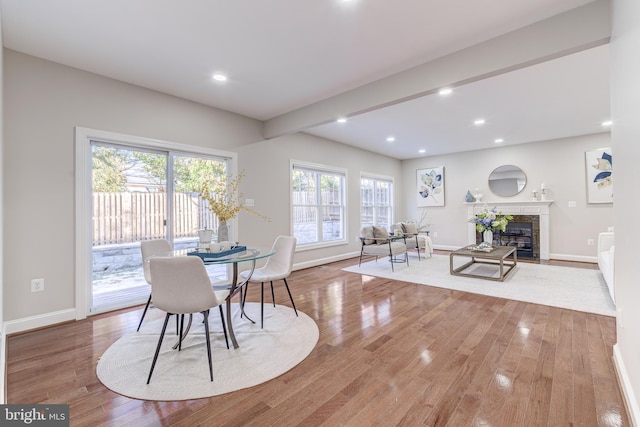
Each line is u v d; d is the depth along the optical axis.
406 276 4.55
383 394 1.70
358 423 1.47
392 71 3.01
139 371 1.93
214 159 4.04
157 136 3.41
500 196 6.54
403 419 1.50
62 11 2.04
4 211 2.47
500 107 4.04
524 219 6.15
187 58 2.71
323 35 2.38
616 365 1.87
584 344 2.25
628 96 1.48
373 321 2.77
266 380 1.84
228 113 4.13
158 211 3.52
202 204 3.91
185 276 1.82
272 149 4.74
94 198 3.06
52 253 2.72
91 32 2.30
